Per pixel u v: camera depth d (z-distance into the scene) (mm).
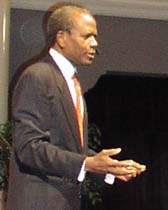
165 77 16328
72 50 4387
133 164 4047
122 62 16016
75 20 4359
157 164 16297
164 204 16000
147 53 16172
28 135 4059
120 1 15789
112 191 15711
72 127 4262
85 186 4715
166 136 16531
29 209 4105
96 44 4422
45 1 15523
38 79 4195
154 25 16250
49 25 4488
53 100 4203
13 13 15547
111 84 16031
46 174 4164
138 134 16266
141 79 16266
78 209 4344
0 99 13141
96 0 15680
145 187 15992
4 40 13492
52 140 4180
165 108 16500
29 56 15469
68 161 4035
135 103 16250
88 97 15812
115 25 16047
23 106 4137
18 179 4180
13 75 15297
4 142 10898
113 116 16094
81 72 15805
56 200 4164
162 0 15852
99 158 4027
